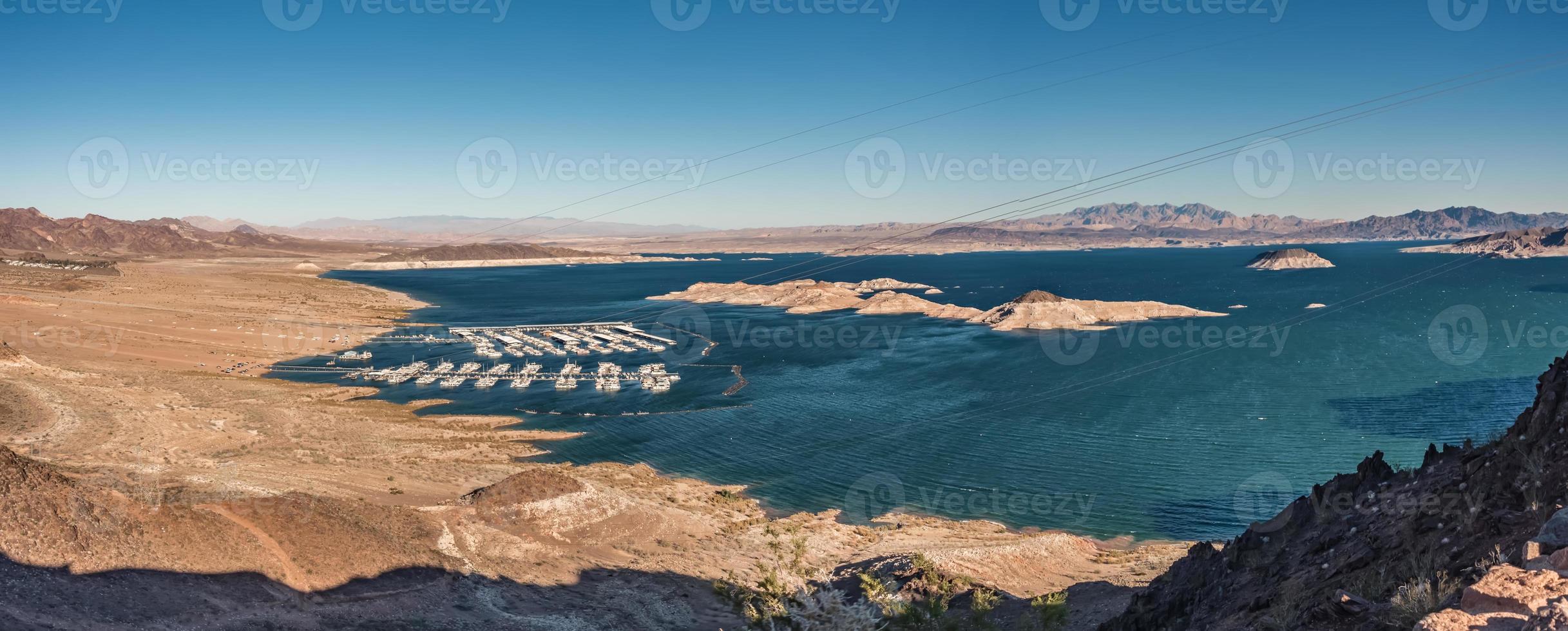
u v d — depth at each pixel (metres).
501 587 36.25
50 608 25.06
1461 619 8.15
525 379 110.38
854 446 78.25
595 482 63.53
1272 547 19.55
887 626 23.72
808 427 85.38
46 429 60.72
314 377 110.31
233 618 27.89
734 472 70.81
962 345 139.50
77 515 30.06
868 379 111.31
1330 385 100.38
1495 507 13.09
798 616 23.16
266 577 31.14
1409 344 131.12
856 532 54.75
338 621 29.83
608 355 136.25
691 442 80.00
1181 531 56.81
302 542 34.41
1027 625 25.06
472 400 97.81
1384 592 12.60
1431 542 13.39
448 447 74.12
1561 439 13.09
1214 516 59.22
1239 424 83.12
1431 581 11.46
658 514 50.09
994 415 89.25
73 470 44.09
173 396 84.12
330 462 61.84
